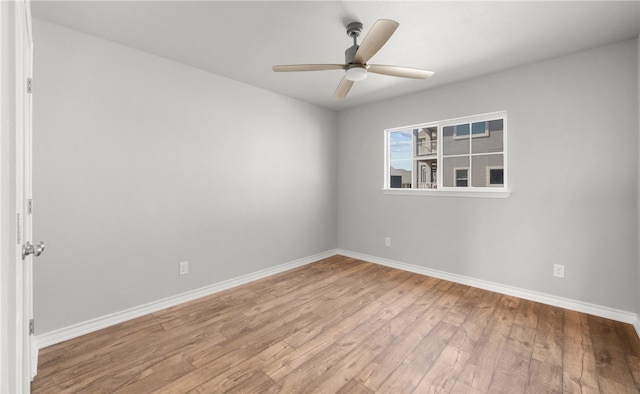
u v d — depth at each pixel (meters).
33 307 1.94
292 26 2.05
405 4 1.80
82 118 2.13
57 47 2.02
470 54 2.49
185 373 1.70
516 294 2.81
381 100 3.83
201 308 2.59
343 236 4.43
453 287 3.08
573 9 1.84
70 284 2.10
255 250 3.35
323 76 3.00
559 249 2.58
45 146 1.98
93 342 2.03
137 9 1.84
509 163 2.83
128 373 1.70
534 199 2.70
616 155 2.31
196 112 2.79
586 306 2.45
